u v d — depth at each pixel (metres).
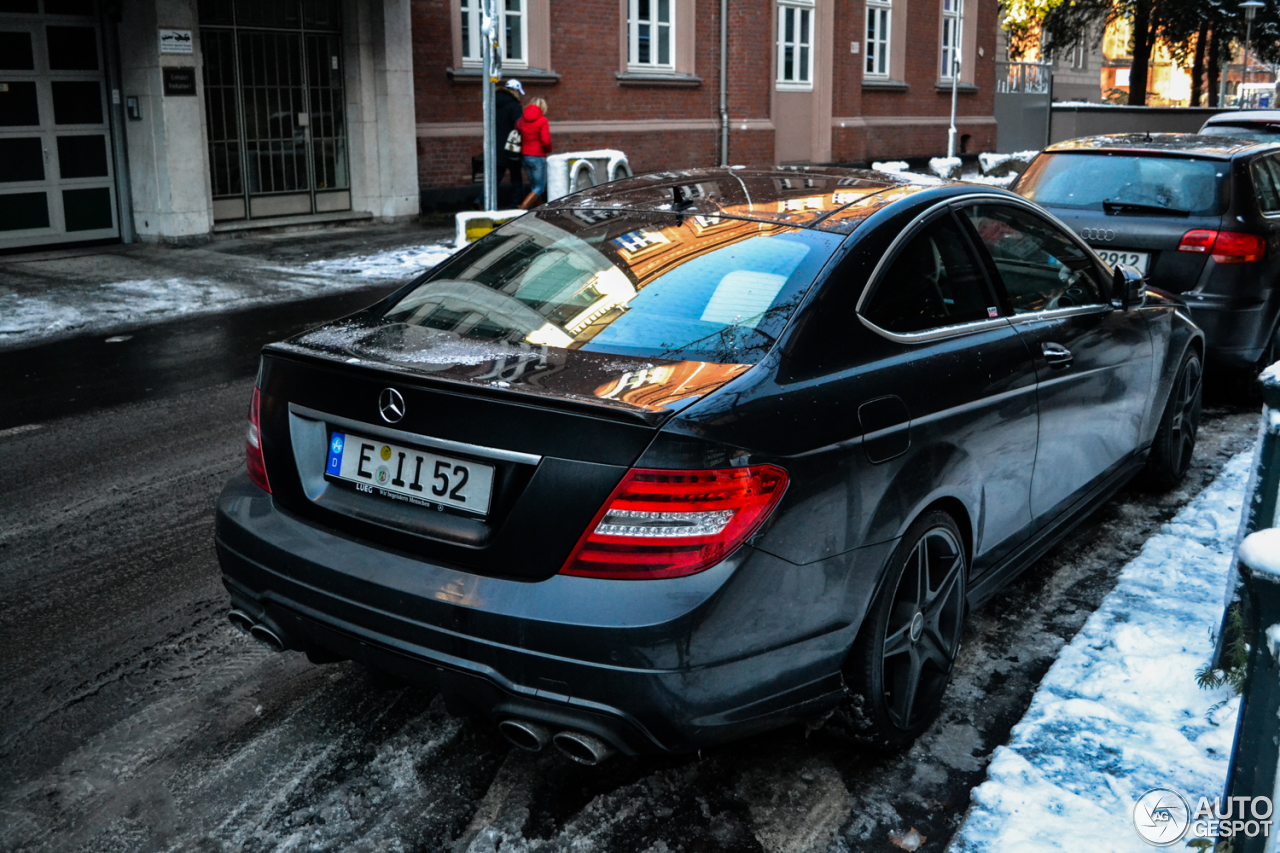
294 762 3.20
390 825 2.92
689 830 2.90
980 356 3.45
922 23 27.28
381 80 15.54
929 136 28.08
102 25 13.20
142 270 12.18
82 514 5.23
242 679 3.70
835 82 24.78
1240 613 3.20
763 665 2.70
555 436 2.56
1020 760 3.10
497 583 2.62
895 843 2.86
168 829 2.91
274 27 14.49
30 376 7.92
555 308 3.21
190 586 4.44
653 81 20.28
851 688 3.02
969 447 3.32
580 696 2.54
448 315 3.32
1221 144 7.24
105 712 3.48
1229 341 6.69
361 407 2.86
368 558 2.82
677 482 2.50
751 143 22.39
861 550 2.88
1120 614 4.04
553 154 17.14
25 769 3.18
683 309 3.07
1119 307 4.39
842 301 3.07
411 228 15.69
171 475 5.79
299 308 10.45
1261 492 3.24
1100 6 36.22
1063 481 4.14
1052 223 4.25
